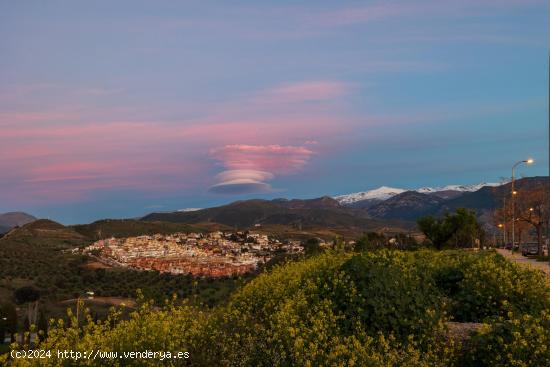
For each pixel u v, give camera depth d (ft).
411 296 36.55
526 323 30.94
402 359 30.01
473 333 33.06
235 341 30.50
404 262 47.44
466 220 141.18
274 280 42.14
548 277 47.52
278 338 30.25
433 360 31.32
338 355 28.60
